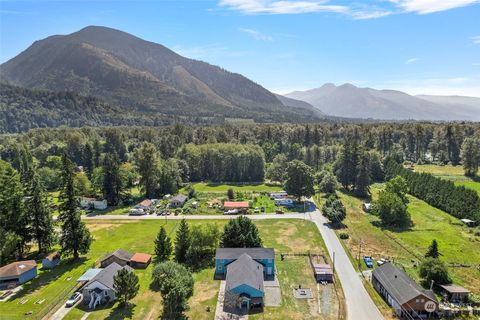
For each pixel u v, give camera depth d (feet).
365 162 381.81
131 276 165.48
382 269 185.68
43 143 588.91
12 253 214.90
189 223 290.56
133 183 450.71
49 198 371.76
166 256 218.79
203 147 499.51
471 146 422.00
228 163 479.41
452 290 168.04
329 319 154.71
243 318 155.33
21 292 178.81
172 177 401.08
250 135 644.69
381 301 169.48
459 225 277.44
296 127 635.66
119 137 574.97
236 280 170.09
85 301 168.55
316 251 229.04
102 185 359.87
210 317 155.84
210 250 224.12
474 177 417.28
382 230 267.18
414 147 563.48
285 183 356.38
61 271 203.21
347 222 287.07
